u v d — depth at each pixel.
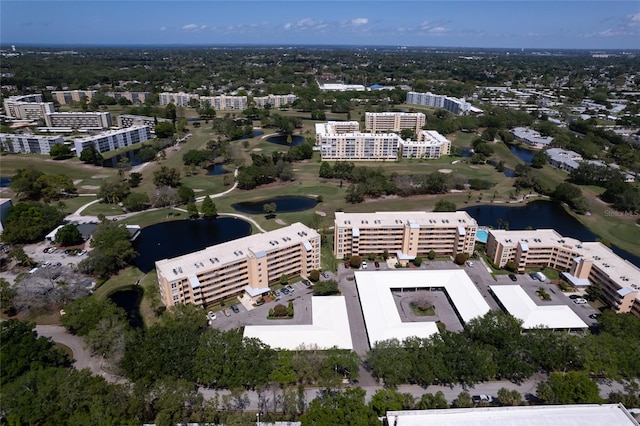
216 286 181.50
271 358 140.50
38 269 196.00
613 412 119.38
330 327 161.12
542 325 162.12
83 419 114.94
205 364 136.00
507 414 118.38
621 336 155.62
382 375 139.38
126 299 188.75
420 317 178.38
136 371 134.12
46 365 139.00
